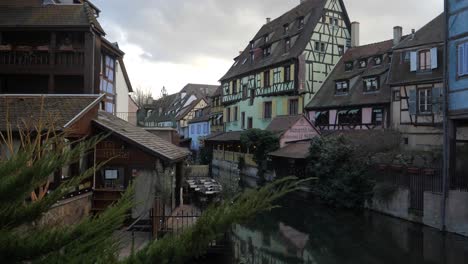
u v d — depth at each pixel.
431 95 20.23
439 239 12.33
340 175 18.02
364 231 13.73
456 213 12.59
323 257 11.12
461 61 12.61
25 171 2.21
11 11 15.95
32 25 15.16
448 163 13.03
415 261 10.59
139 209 11.29
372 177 17.09
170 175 12.91
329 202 17.98
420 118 20.89
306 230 14.03
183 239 2.10
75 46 15.81
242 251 11.64
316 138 20.56
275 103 31.39
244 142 26.33
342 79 26.61
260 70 33.28
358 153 18.31
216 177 27.86
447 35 13.26
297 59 28.50
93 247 2.24
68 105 11.38
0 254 2.01
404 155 17.09
